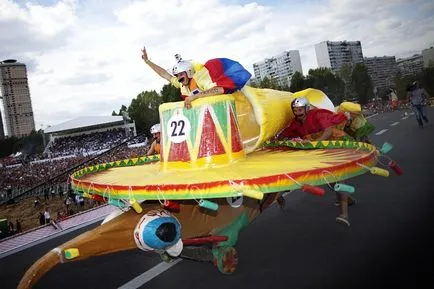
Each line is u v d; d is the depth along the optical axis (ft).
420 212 21.09
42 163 192.24
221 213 16.16
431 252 15.72
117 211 17.15
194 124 16.08
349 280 14.58
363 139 31.24
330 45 490.90
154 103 343.67
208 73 17.16
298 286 14.79
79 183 17.66
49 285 18.49
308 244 19.22
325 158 15.89
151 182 13.79
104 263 20.58
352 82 268.21
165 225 13.38
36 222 80.84
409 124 70.28
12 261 24.08
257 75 573.33
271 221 24.27
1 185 135.54
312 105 24.49
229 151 16.17
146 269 18.99
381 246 17.34
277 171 13.06
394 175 31.12
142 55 21.34
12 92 630.74
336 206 25.61
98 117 279.08
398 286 13.53
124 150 173.99
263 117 18.84
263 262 17.71
